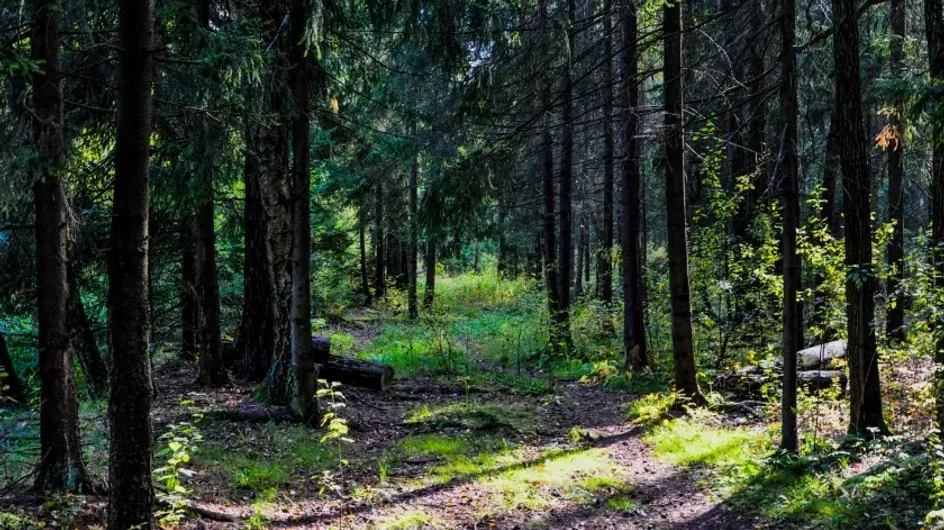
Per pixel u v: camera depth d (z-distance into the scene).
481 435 8.84
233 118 7.31
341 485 6.72
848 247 7.05
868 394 7.06
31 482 5.58
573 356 15.38
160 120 8.52
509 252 30.64
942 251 7.13
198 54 6.62
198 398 9.84
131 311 4.19
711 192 12.09
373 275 31.22
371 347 17.97
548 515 5.99
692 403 9.49
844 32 6.79
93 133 8.45
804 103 12.55
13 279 8.20
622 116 11.96
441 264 37.47
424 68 12.74
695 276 12.23
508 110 10.68
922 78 7.93
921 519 4.88
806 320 11.68
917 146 11.98
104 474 6.06
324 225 22.52
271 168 9.16
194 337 13.50
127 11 4.06
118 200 4.13
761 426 8.63
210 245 10.83
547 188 16.42
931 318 6.66
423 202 10.16
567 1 11.78
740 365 11.62
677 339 9.81
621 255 15.04
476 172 9.83
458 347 17.81
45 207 5.34
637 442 8.60
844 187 6.97
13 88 5.04
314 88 9.84
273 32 8.55
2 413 6.82
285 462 7.28
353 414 9.73
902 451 6.25
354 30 9.90
